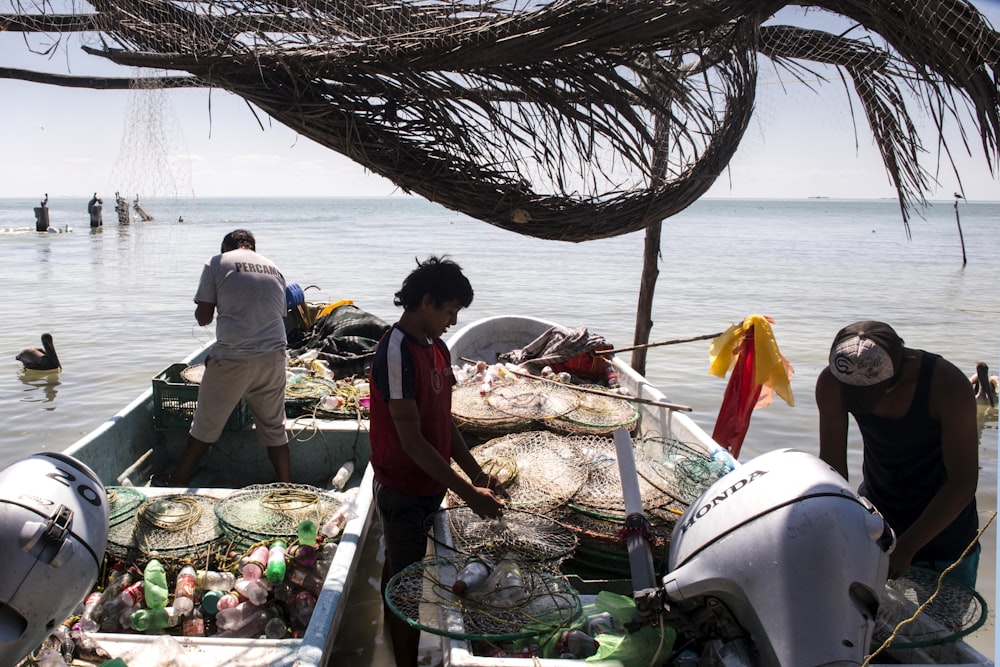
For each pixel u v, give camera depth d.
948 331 14.34
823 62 3.29
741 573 2.24
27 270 22.38
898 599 2.82
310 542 3.74
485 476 3.62
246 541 3.87
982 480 6.95
